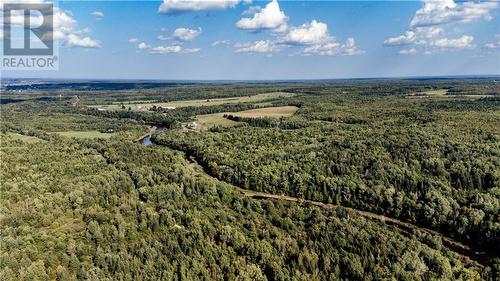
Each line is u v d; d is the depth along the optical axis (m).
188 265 98.00
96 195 122.75
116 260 94.56
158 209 119.69
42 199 115.56
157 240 106.19
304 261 101.50
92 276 89.38
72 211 114.62
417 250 105.25
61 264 91.75
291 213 124.44
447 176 142.38
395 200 136.75
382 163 152.62
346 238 109.50
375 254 104.44
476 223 118.56
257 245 105.19
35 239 97.38
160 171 150.00
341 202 145.75
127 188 133.12
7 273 84.06
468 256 113.12
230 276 97.81
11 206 111.44
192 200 131.00
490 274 98.56
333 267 101.06
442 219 126.00
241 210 125.88
